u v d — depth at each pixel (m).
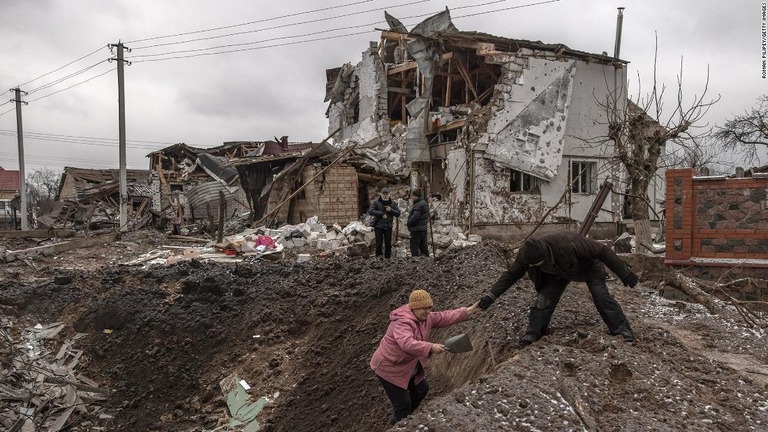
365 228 16.75
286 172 21.22
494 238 19.73
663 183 24.12
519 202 20.17
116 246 18.61
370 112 25.62
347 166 21.38
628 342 5.31
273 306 10.12
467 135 19.92
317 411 7.26
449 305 7.69
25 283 11.95
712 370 5.00
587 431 3.96
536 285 5.58
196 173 37.72
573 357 4.95
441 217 20.67
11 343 9.77
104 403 8.88
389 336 4.82
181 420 8.23
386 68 25.53
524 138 20.08
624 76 22.02
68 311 10.97
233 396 8.36
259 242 15.64
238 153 41.38
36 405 8.38
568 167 21.02
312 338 9.09
